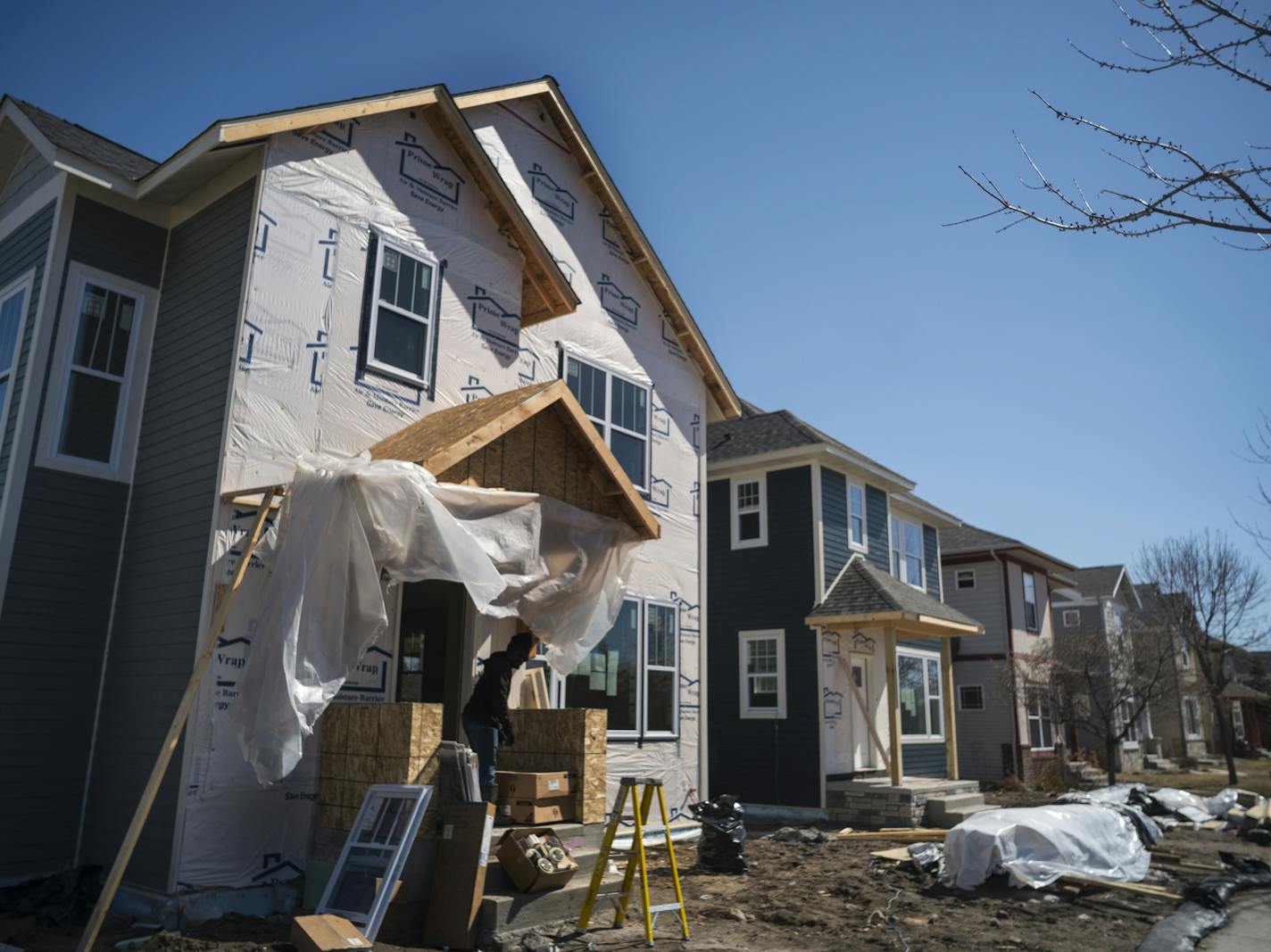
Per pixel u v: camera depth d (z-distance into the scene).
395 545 7.68
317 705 7.09
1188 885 10.01
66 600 8.71
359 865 7.02
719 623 20.64
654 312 15.30
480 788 8.16
